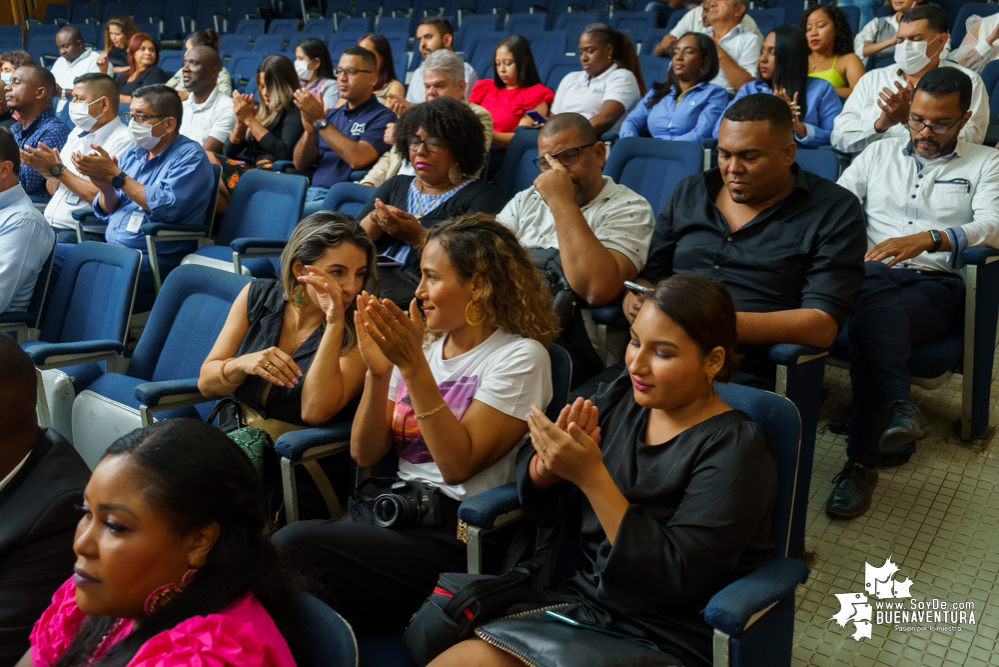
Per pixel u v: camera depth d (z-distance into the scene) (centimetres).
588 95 436
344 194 346
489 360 169
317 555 150
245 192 357
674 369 135
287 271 197
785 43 368
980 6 470
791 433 140
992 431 262
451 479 159
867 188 283
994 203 255
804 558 208
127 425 208
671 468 137
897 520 222
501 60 454
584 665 115
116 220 359
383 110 421
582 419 139
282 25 812
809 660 176
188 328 235
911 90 287
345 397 189
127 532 94
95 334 264
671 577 124
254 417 195
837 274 207
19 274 279
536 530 158
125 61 701
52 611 115
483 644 128
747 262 219
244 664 89
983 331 246
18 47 894
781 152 210
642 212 246
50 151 359
